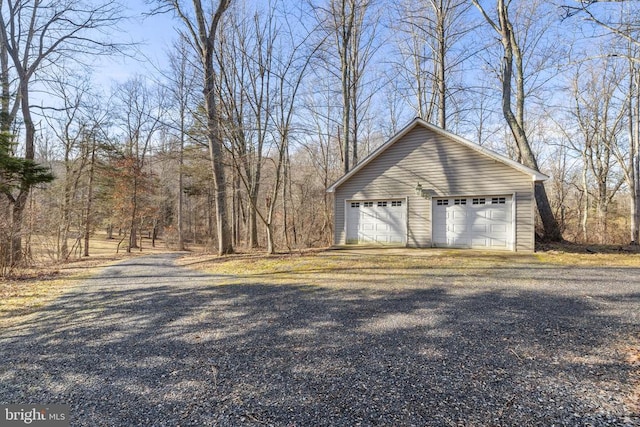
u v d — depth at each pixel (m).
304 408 2.28
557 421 2.06
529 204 10.27
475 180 11.06
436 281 6.39
